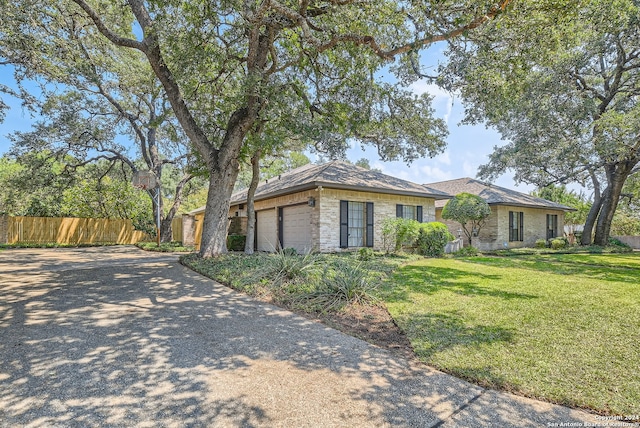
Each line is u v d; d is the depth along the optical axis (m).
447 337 3.81
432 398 2.60
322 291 5.64
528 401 2.55
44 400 2.56
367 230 13.27
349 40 7.83
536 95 13.66
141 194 24.92
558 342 3.57
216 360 3.30
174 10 8.02
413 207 14.78
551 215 21.45
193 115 10.69
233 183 9.86
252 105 9.19
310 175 13.09
